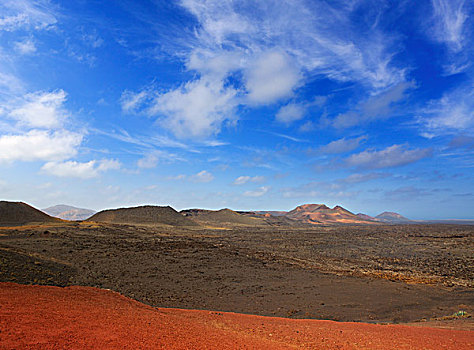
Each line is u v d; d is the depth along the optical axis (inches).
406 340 441.7
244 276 1311.5
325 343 416.5
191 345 322.3
